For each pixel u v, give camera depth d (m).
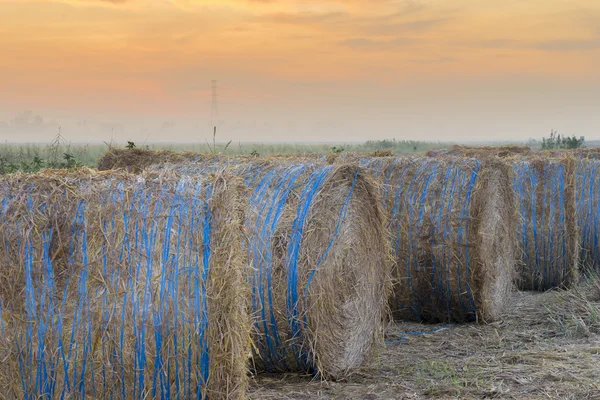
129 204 5.40
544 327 9.49
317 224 7.25
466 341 8.84
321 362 7.24
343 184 7.59
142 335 5.22
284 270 7.09
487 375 7.25
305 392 6.86
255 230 7.17
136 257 5.29
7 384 5.21
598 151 17.28
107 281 5.25
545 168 11.85
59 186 5.45
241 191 5.69
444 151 16.25
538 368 7.47
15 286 5.22
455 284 9.49
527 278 12.07
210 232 5.38
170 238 5.34
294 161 8.35
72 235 5.31
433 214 9.44
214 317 5.30
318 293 7.12
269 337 7.20
